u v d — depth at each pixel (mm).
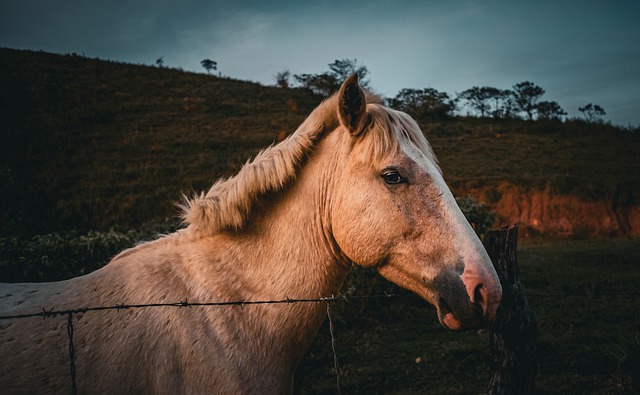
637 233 23734
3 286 2023
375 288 7340
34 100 36438
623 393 4035
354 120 2012
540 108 59969
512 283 3217
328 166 2131
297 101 47281
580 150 36688
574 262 11836
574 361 4902
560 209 24953
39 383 1734
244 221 2102
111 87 43438
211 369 1812
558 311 6918
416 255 1930
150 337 1836
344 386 4613
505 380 3215
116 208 22078
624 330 5879
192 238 2146
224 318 1921
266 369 1918
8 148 28078
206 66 61219
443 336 6262
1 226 7891
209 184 25047
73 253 5430
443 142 37594
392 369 5066
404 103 46750
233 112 41250
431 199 1943
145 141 31984
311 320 2070
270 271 2059
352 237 2014
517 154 34594
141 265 2033
